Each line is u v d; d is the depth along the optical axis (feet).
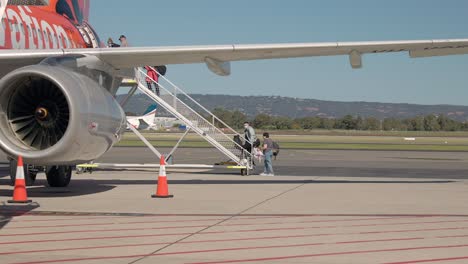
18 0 50.60
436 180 59.62
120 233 27.58
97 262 21.84
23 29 48.57
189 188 48.75
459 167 86.33
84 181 55.31
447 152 151.94
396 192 46.34
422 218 32.55
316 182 55.57
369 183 54.90
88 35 65.67
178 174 66.18
